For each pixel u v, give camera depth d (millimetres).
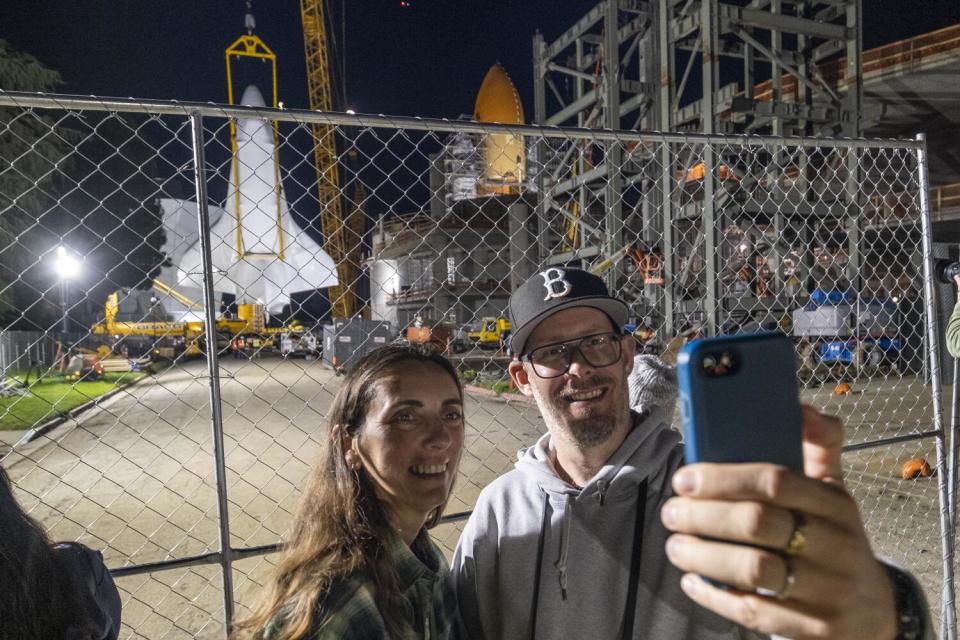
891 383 14375
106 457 8109
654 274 14867
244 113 1986
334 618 977
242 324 28516
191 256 23328
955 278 2678
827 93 19859
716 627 1199
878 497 5551
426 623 1122
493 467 6969
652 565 1274
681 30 19062
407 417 1190
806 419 538
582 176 18562
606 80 20156
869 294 15727
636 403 2816
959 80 25703
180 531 4973
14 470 7430
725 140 2480
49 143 15641
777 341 534
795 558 418
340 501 1144
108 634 1322
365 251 42438
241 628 1082
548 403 1419
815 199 16031
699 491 435
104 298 24484
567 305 1366
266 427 10492
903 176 14703
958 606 3332
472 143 25328
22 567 1100
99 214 24547
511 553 1373
